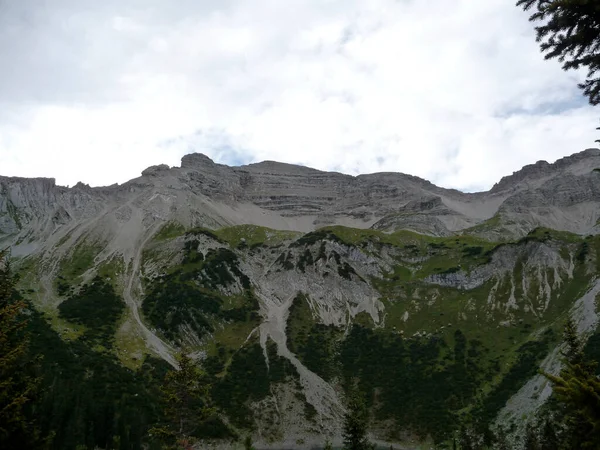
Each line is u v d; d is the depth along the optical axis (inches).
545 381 5172.2
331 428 5364.2
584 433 775.7
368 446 3398.1
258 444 5019.7
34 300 7514.8
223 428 5113.2
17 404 1151.0
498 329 6929.1
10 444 1182.3
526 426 4512.8
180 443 1971.0
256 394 5782.5
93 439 3873.0
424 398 5748.0
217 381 6038.4
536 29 808.3
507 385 5590.6
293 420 5418.3
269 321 7642.7
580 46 799.7
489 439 4488.2
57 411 3772.1
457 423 5216.5
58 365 5315.0
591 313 6107.3
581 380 715.4
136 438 4165.8
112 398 4891.7
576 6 748.6
